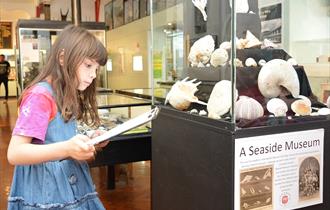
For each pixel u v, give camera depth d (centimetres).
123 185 400
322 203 174
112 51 1039
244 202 153
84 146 117
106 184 401
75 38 129
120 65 977
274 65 173
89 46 128
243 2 180
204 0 194
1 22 1487
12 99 1477
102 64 135
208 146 166
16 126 124
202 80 187
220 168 157
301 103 176
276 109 167
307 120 168
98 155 304
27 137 122
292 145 162
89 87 141
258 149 154
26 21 568
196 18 203
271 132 156
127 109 360
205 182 169
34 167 132
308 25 286
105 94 477
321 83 215
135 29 841
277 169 160
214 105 166
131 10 870
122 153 313
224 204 155
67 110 130
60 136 130
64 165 135
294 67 187
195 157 176
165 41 232
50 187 131
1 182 409
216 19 183
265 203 158
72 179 136
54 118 130
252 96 167
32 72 579
